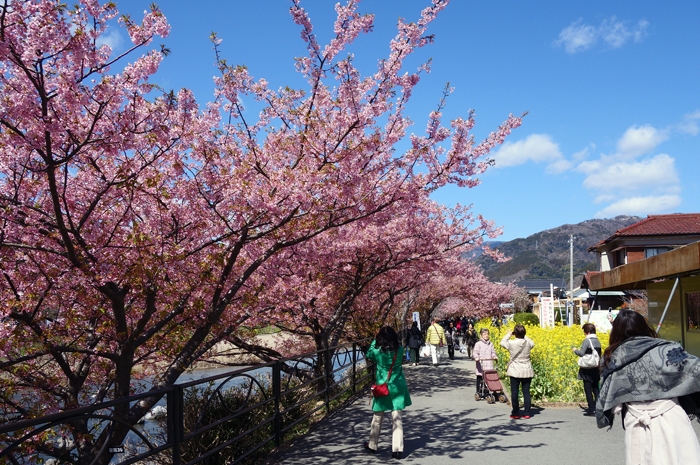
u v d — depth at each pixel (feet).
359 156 25.26
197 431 19.19
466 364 75.61
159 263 19.98
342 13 25.40
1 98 16.62
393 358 25.00
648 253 133.18
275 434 26.63
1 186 20.84
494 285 168.25
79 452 19.70
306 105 27.91
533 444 25.84
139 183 20.48
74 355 23.70
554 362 38.81
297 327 46.39
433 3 25.13
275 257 28.99
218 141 25.80
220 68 26.91
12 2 15.35
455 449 25.32
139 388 30.68
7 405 21.53
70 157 17.31
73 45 16.15
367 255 44.70
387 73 25.79
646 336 13.35
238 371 22.53
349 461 23.65
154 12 17.81
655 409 12.56
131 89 18.13
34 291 20.56
